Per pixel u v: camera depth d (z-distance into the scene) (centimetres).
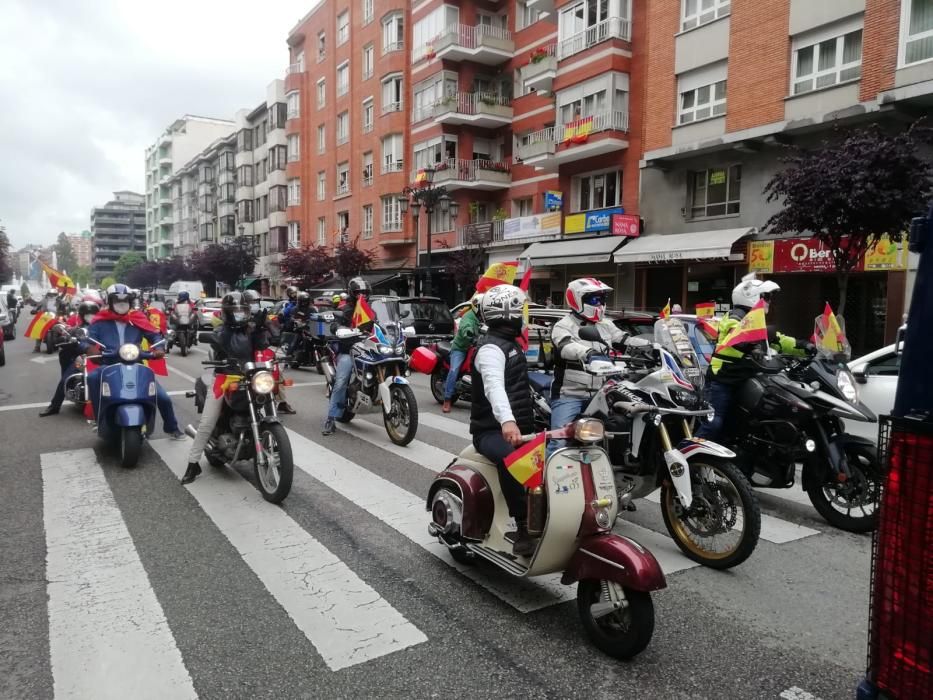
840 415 507
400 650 335
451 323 1631
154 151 10125
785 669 320
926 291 189
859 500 510
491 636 349
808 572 438
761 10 1758
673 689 303
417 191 2348
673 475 436
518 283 2597
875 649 200
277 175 4922
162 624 361
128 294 740
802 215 1212
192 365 1619
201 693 299
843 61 1611
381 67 3506
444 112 2964
